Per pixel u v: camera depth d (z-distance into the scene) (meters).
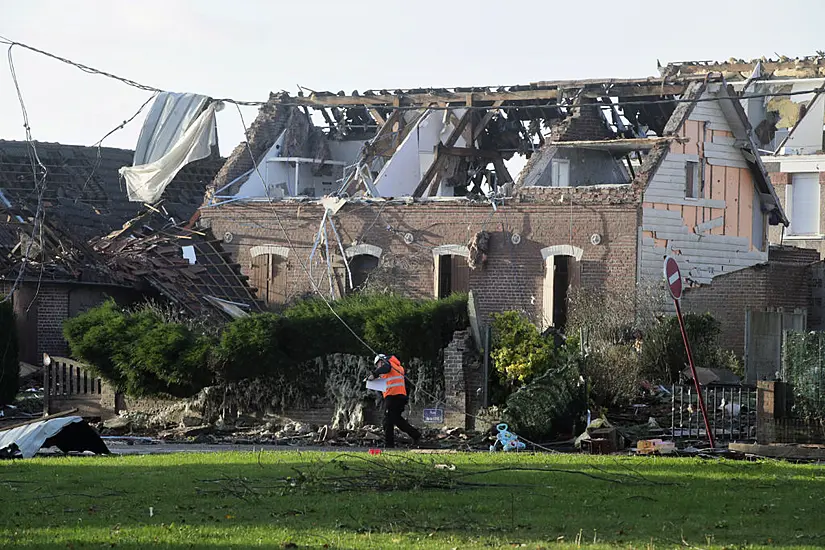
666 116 75.25
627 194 66.94
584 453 36.53
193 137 48.25
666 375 50.22
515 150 80.75
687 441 38.81
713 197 70.06
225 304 68.19
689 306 68.75
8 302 51.00
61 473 28.19
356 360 44.72
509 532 20.17
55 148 87.25
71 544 18.77
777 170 89.06
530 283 68.94
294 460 30.88
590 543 19.14
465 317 44.69
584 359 43.91
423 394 44.03
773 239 88.94
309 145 85.31
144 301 68.00
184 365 45.28
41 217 64.81
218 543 18.78
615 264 66.94
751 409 43.72
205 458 31.77
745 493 24.61
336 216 74.06
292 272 75.12
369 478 26.38
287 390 45.28
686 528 20.48
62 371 48.31
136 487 25.47
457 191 81.19
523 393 40.88
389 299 46.69
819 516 21.83
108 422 46.16
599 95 74.44
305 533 19.83
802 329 52.16
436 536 19.70
